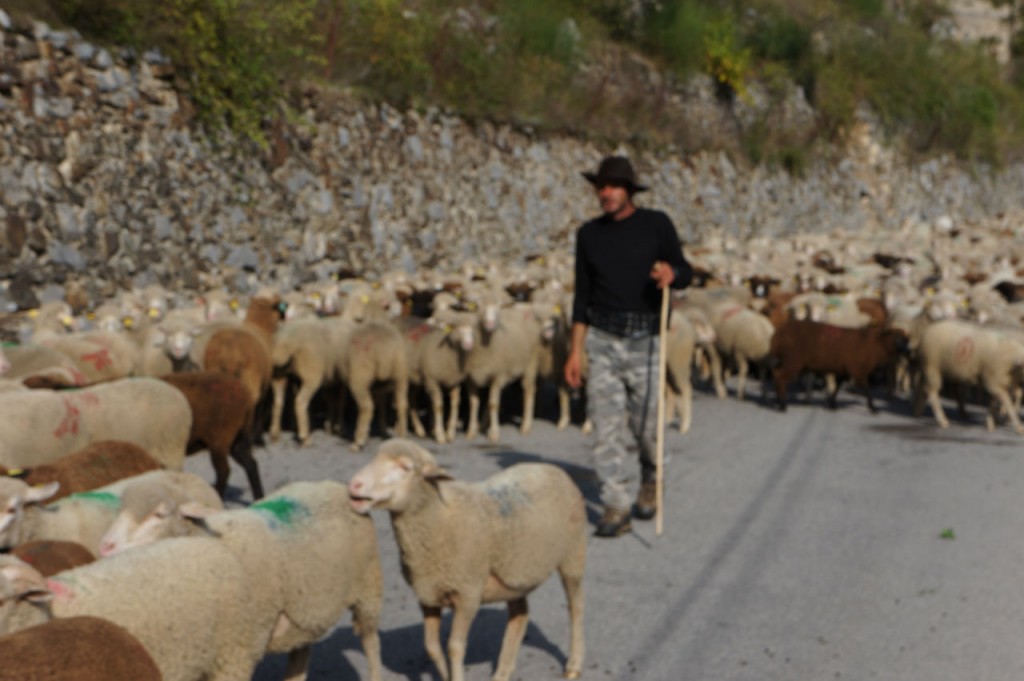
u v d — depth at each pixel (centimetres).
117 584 483
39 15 1659
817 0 5428
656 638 746
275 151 2100
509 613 681
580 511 702
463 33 2938
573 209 3216
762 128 4303
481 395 1680
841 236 3697
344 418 1579
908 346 1738
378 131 2431
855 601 821
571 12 3744
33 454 844
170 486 563
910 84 5381
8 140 1546
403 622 776
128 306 1486
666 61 3972
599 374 1000
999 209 6003
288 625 580
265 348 1311
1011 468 1319
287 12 2119
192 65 1888
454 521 624
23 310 1538
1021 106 6450
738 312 1858
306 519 591
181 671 497
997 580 874
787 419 1675
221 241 1942
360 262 2320
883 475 1257
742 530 1012
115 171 1725
